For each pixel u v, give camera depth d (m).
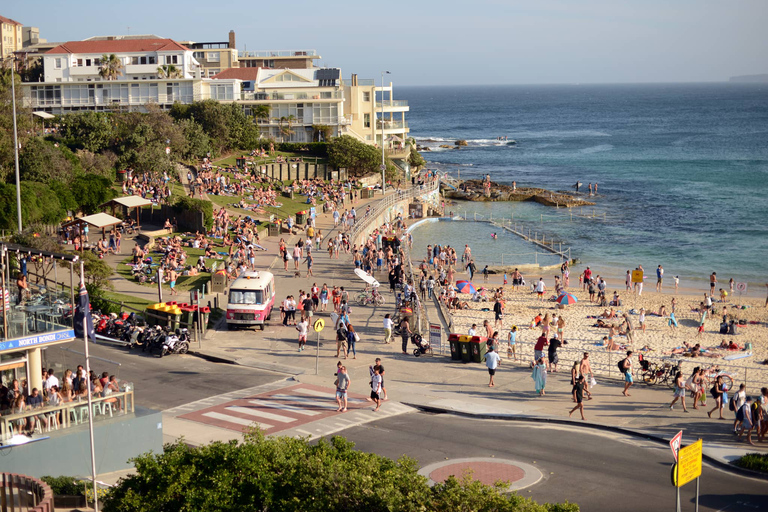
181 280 52.22
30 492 19.98
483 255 74.69
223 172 88.81
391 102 128.12
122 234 63.41
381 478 17.75
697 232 87.12
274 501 17.81
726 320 48.41
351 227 71.50
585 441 26.20
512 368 36.06
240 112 104.12
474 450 25.28
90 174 67.94
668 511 20.34
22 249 25.95
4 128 66.69
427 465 23.83
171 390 32.12
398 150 121.94
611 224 93.12
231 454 18.89
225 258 57.53
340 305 45.28
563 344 44.09
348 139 100.38
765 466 23.12
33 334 25.16
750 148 194.12
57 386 24.95
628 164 163.88
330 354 37.97
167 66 114.12
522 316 51.75
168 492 17.81
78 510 20.75
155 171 80.56
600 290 55.69
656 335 47.25
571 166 162.38
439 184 115.31
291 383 33.31
